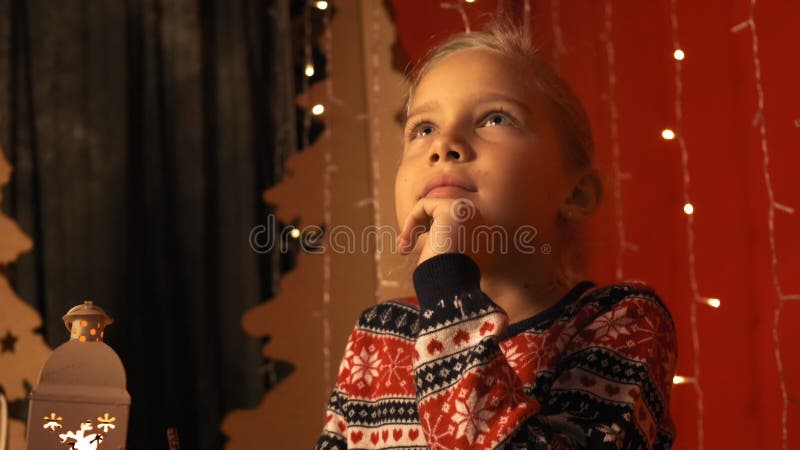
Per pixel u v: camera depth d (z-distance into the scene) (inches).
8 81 78.0
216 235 83.4
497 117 34.3
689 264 66.6
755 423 61.1
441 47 39.1
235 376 81.9
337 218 83.0
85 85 80.2
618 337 32.8
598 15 74.9
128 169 80.0
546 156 34.5
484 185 32.8
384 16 83.7
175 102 83.4
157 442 78.2
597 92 74.4
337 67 84.8
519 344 34.4
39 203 78.3
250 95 84.5
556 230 36.7
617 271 70.9
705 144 65.8
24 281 76.6
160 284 80.6
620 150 72.5
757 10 61.7
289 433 79.3
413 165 34.6
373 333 40.4
